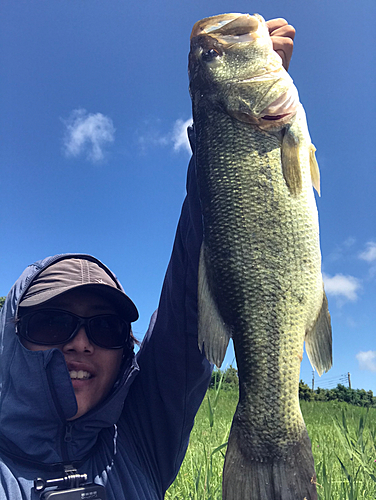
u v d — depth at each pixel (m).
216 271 0.50
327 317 0.50
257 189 0.50
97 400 0.55
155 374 0.58
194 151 0.57
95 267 0.60
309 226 0.50
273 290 0.49
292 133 0.52
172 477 0.59
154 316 0.62
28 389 0.49
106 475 0.51
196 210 0.55
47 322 0.54
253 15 0.59
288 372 0.48
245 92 0.53
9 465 0.47
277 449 0.47
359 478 0.83
